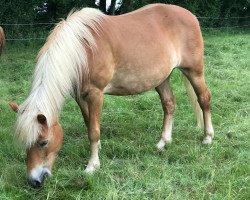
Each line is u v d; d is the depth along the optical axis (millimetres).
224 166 4090
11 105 3355
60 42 3553
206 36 13398
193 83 4629
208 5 14852
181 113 5664
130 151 4398
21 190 3562
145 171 3945
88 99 3865
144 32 4105
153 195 3533
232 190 3592
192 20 4480
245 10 16047
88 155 4340
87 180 3664
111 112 5672
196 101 4766
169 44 4293
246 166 4000
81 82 3713
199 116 4797
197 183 3732
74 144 4613
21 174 3842
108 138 4879
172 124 5152
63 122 5316
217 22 15344
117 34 3920
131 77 4066
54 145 3414
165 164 4090
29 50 10125
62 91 3502
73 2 12336
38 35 11570
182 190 3666
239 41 11734
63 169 3895
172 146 4566
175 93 6508
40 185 3383
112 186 3602
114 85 4039
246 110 5789
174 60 4383
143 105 5992
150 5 4465
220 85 6984
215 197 3461
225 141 4723
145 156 4270
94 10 3918
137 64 4035
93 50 3715
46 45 3602
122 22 4055
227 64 8695
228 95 6461
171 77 7359
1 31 6496
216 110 5773
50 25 12117
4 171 3875
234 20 15750
